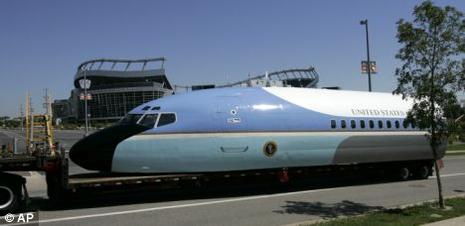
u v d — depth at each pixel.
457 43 11.27
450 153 41.84
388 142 19.33
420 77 11.48
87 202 14.11
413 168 20.97
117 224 10.99
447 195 16.12
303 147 16.70
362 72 38.47
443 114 11.60
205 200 14.63
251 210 12.90
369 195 16.02
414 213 11.70
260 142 15.73
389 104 20.09
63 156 12.45
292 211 12.74
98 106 168.25
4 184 11.78
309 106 17.28
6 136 75.56
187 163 14.69
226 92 16.08
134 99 164.25
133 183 13.45
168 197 15.20
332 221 10.78
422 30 11.34
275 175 16.31
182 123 14.73
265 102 16.36
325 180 20.55
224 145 15.12
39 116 30.00
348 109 18.39
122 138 14.04
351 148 18.14
